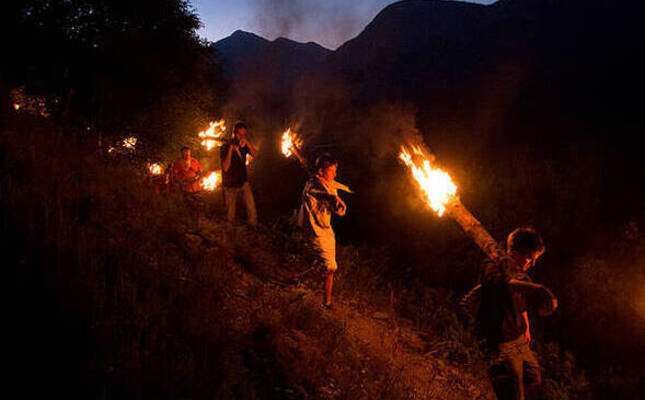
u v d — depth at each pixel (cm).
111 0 885
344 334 419
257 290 448
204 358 289
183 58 985
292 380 315
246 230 630
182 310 338
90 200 458
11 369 237
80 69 851
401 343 475
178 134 950
